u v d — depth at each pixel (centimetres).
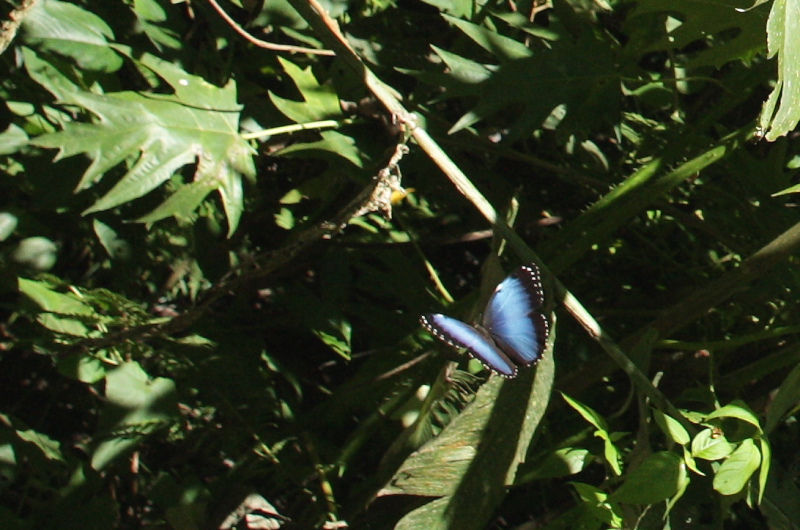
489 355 334
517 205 367
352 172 356
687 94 381
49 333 353
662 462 327
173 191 360
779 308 366
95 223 357
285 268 368
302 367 374
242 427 359
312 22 339
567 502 356
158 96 346
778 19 325
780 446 359
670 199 377
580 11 372
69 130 341
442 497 338
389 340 366
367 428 358
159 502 351
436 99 357
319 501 356
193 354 359
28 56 352
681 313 348
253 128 359
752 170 366
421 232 373
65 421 368
